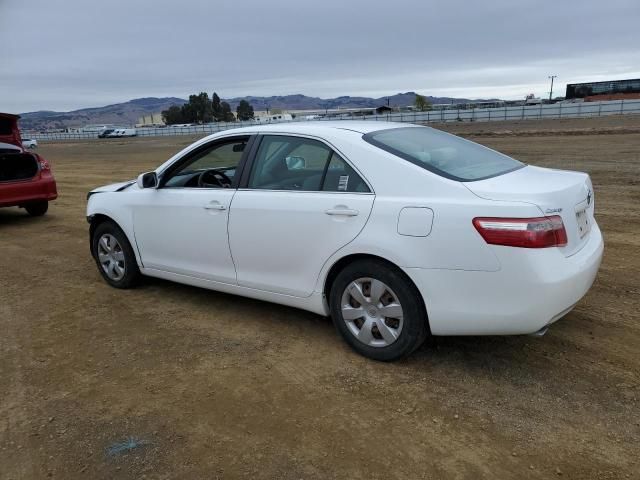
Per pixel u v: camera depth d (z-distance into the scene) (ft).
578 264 10.98
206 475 9.04
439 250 11.00
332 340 13.82
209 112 453.17
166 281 19.15
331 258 12.54
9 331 15.26
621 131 78.43
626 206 28.19
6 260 23.22
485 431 9.89
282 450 9.61
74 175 61.98
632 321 14.12
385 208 11.64
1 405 11.44
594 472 8.77
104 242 18.47
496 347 13.03
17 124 31.91
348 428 10.16
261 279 14.16
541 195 10.72
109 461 9.49
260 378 12.11
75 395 11.70
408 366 12.30
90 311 16.53
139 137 227.61
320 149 13.12
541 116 153.17
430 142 13.69
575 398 10.81
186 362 13.00
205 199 14.99
